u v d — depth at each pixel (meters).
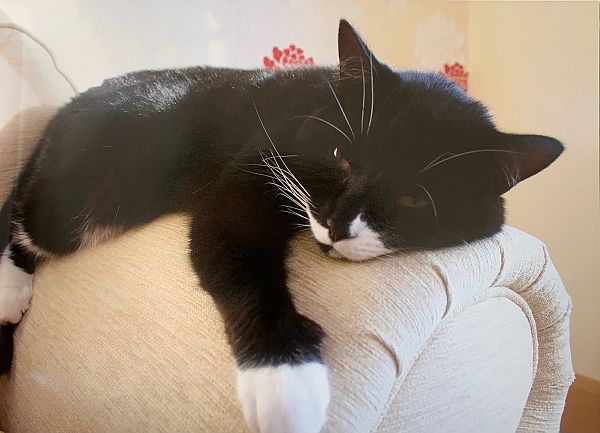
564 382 0.89
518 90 1.64
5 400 0.79
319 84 0.82
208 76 1.00
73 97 0.99
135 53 1.19
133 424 0.61
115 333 0.70
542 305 0.80
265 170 0.75
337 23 1.52
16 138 0.91
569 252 1.55
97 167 0.91
